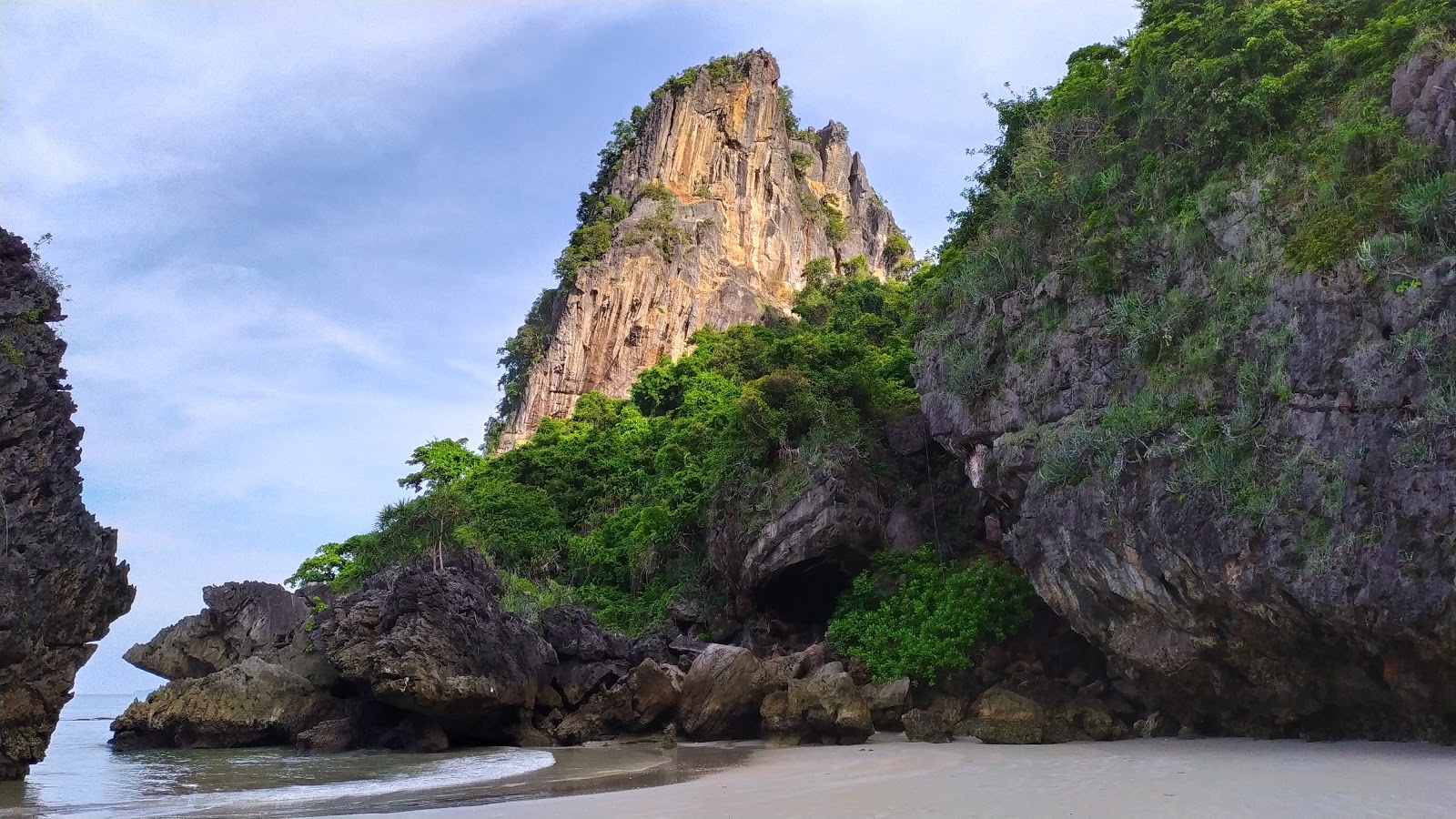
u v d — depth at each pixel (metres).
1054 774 17.00
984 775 17.25
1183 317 22.41
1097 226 26.73
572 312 102.94
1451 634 16.08
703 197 117.25
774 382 40.22
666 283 104.44
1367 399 17.70
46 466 20.70
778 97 130.75
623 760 24.50
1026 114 37.12
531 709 32.00
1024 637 28.81
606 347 101.50
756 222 119.19
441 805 16.59
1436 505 16.27
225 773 23.25
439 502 40.03
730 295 107.25
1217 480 19.73
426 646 29.05
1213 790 14.00
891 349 51.84
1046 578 25.30
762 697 29.88
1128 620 23.12
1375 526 17.11
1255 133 24.06
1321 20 25.36
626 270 103.75
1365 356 17.92
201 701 32.28
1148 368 23.09
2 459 19.86
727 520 39.16
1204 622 20.80
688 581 42.50
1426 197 17.92
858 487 35.44
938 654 27.89
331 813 15.88
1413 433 16.83
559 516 58.34
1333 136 21.30
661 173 119.50
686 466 50.72
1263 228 21.48
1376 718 19.81
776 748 26.44
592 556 50.44
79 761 27.16
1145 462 21.56
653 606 43.03
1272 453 19.25
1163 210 25.06
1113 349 24.31
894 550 34.16
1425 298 17.28
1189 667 21.77
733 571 38.62
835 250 129.12
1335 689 19.72
